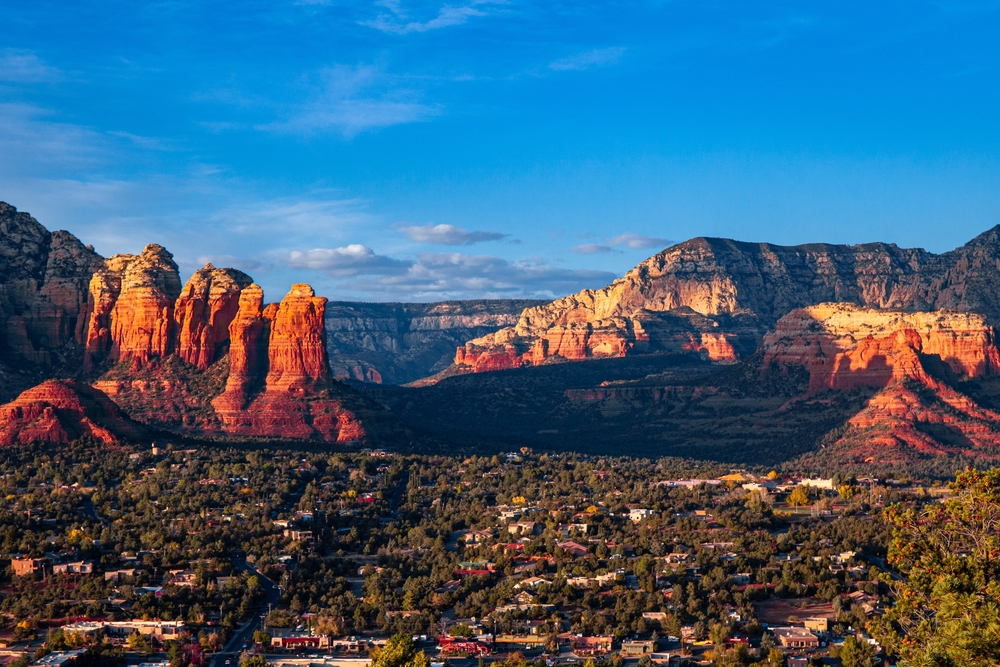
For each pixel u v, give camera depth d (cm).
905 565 14412
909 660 12306
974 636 11544
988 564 13525
